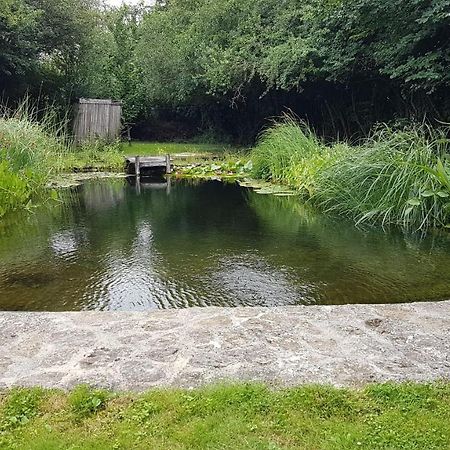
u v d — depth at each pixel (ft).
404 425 6.35
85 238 18.78
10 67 45.70
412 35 26.76
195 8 56.90
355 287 13.32
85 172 39.09
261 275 14.34
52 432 6.37
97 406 6.88
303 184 27.04
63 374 7.77
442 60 26.99
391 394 7.03
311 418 6.54
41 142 31.14
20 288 13.53
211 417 6.56
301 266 15.12
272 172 32.14
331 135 45.16
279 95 48.93
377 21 29.45
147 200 27.55
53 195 26.84
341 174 23.04
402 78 30.50
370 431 6.25
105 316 10.03
